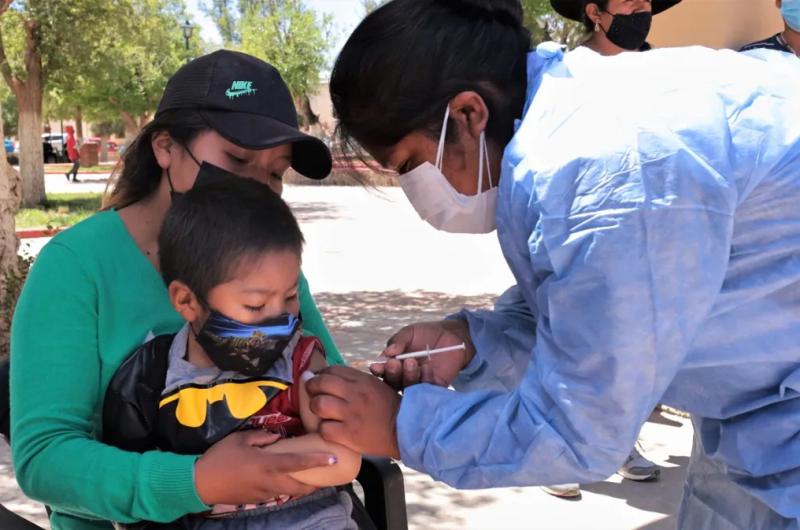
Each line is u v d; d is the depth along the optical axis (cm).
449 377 174
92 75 1820
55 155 4050
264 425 159
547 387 127
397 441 136
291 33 2728
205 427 157
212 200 152
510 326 185
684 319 123
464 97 145
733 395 143
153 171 187
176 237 153
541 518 358
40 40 1722
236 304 150
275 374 160
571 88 134
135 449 162
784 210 130
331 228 1373
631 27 335
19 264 616
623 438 125
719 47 439
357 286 883
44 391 161
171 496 147
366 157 163
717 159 124
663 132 124
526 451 127
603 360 122
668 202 121
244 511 161
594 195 123
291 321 155
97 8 1725
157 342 166
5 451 422
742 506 157
